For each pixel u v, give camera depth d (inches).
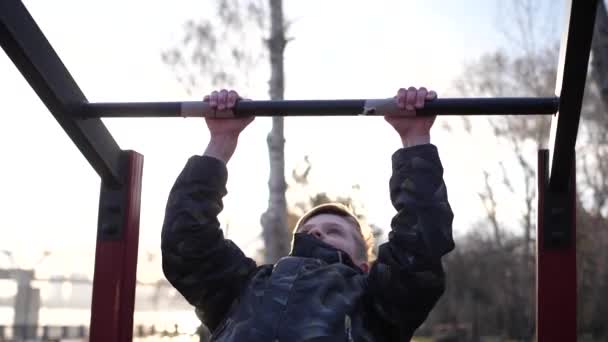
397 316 73.7
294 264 77.0
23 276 644.7
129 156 91.0
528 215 798.5
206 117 84.2
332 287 73.3
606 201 588.7
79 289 695.7
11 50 74.9
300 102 80.7
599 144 528.1
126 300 89.0
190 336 456.4
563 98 73.4
